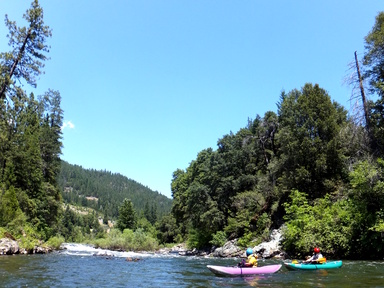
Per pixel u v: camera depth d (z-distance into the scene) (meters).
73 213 151.62
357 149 27.22
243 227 36.88
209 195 44.97
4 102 31.75
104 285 11.59
